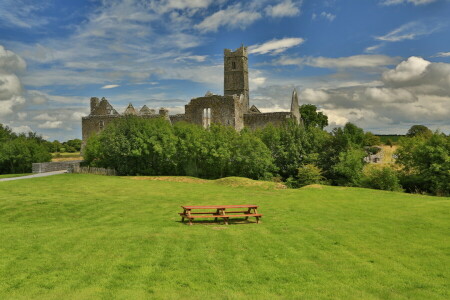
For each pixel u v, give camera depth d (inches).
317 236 648.4
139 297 379.6
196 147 2110.0
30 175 1952.5
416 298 396.5
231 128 2293.3
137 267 467.5
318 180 1931.6
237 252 541.0
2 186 1425.9
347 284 431.2
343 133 2155.5
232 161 2085.4
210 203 1087.0
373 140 4237.2
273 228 716.7
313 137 2197.3
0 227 706.8
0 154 2469.2
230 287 414.9
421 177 1738.4
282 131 2247.8
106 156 2301.9
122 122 2319.1
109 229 692.7
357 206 1016.9
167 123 2364.7
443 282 442.3
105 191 1357.0
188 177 1966.0
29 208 909.2
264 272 461.7
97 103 3609.7
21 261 482.3
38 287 400.2
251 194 1314.0
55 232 658.2
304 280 440.1
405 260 519.5
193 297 385.4
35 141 2822.3
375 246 589.0
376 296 400.8
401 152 1897.1
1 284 405.1
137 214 890.1
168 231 673.6
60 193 1243.8
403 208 975.0
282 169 2132.1
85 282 416.2
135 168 2188.7
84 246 558.6
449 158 1622.8
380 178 1732.3
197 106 3073.3
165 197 1217.4
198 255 521.0
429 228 723.4
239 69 4138.8
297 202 1105.4
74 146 5118.1
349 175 1909.4
